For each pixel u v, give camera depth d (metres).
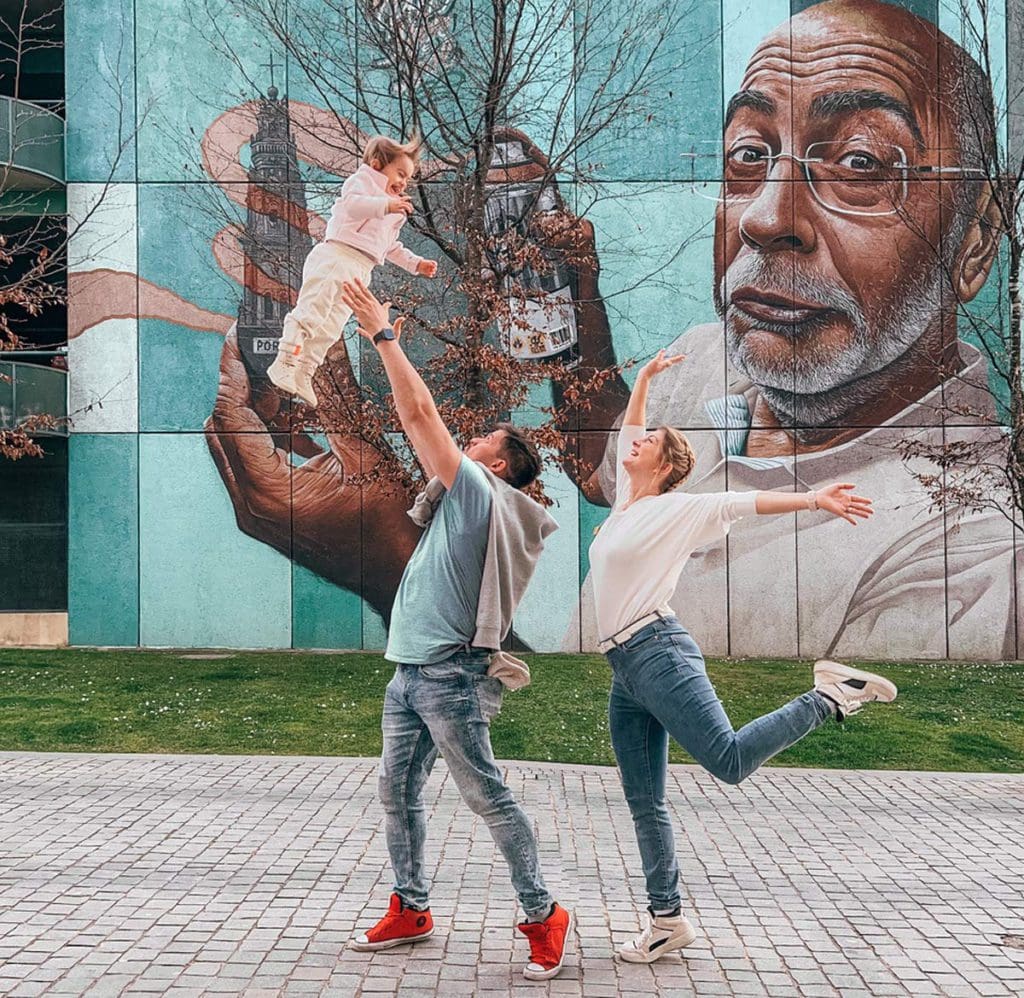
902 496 16.02
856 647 15.98
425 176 12.26
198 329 16.52
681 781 8.14
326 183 14.23
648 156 16.22
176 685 12.19
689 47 16.22
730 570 16.12
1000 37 15.92
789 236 16.14
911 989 3.84
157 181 16.55
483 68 12.29
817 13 16.19
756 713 11.03
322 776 7.92
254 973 3.82
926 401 16.02
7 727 9.71
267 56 16.30
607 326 16.19
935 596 15.95
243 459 16.44
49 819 6.41
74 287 16.64
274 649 16.30
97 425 16.59
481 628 3.86
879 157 16.06
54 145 16.48
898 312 16.06
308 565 16.34
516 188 13.95
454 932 4.33
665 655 3.89
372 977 3.79
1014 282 11.98
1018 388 11.94
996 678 13.69
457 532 3.92
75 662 14.25
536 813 6.91
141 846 5.78
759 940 4.39
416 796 4.14
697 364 16.19
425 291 15.06
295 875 5.21
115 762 8.40
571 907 4.80
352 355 15.59
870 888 5.30
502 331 11.86
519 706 10.98
